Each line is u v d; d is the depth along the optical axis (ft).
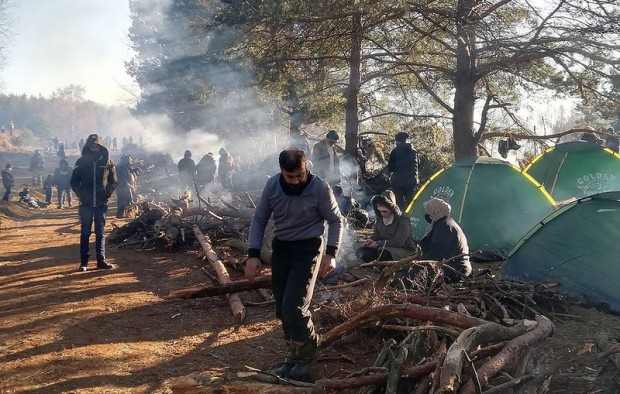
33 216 65.87
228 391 11.96
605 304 20.13
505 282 19.75
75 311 20.83
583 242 22.06
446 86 56.24
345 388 11.72
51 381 14.64
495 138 54.03
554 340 16.22
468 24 42.57
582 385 12.64
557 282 21.18
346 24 45.34
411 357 12.98
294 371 13.66
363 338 16.70
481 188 31.48
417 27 46.16
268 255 26.08
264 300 21.99
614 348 13.29
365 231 36.70
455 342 11.46
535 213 30.58
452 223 21.34
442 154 55.06
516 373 11.99
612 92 43.24
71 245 38.01
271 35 45.60
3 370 15.35
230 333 18.43
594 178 36.45
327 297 18.71
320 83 51.37
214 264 26.43
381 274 17.62
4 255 34.37
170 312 20.77
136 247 35.35
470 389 10.75
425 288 18.20
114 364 15.76
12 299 22.85
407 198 39.14
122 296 23.04
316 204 13.87
